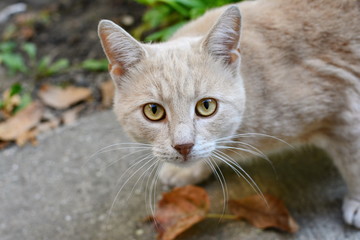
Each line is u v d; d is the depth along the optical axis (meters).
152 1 0.76
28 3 1.13
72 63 0.87
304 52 0.55
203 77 0.51
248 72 0.55
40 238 0.60
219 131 0.52
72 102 0.79
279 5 0.57
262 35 0.56
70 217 0.62
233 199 0.59
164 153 0.52
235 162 0.59
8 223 0.62
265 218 0.57
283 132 0.56
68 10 1.05
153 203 0.62
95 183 0.65
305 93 0.55
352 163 0.57
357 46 0.56
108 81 0.81
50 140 0.73
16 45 0.95
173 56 0.52
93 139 0.72
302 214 0.59
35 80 0.85
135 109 0.53
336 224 0.57
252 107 0.54
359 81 0.56
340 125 0.56
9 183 0.67
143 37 0.85
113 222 0.60
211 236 0.57
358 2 0.56
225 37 0.52
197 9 0.72
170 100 0.51
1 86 0.85
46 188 0.66
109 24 0.52
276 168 0.64
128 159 0.68
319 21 0.56
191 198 0.58
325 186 0.61
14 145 0.73
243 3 0.60
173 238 0.56
